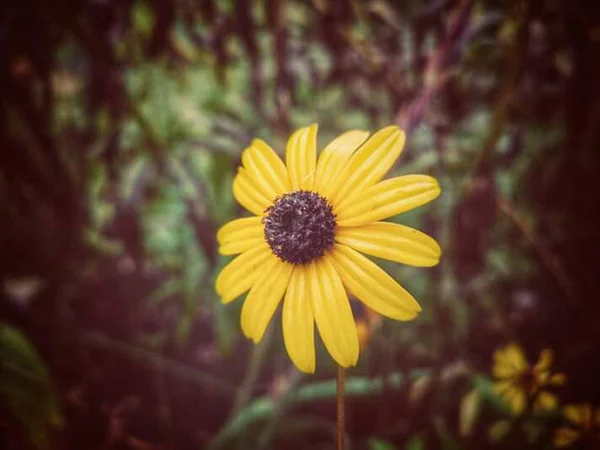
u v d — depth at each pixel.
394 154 0.11
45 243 0.25
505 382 0.18
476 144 0.22
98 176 0.25
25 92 0.20
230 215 0.23
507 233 0.23
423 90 0.19
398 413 0.21
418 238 0.11
